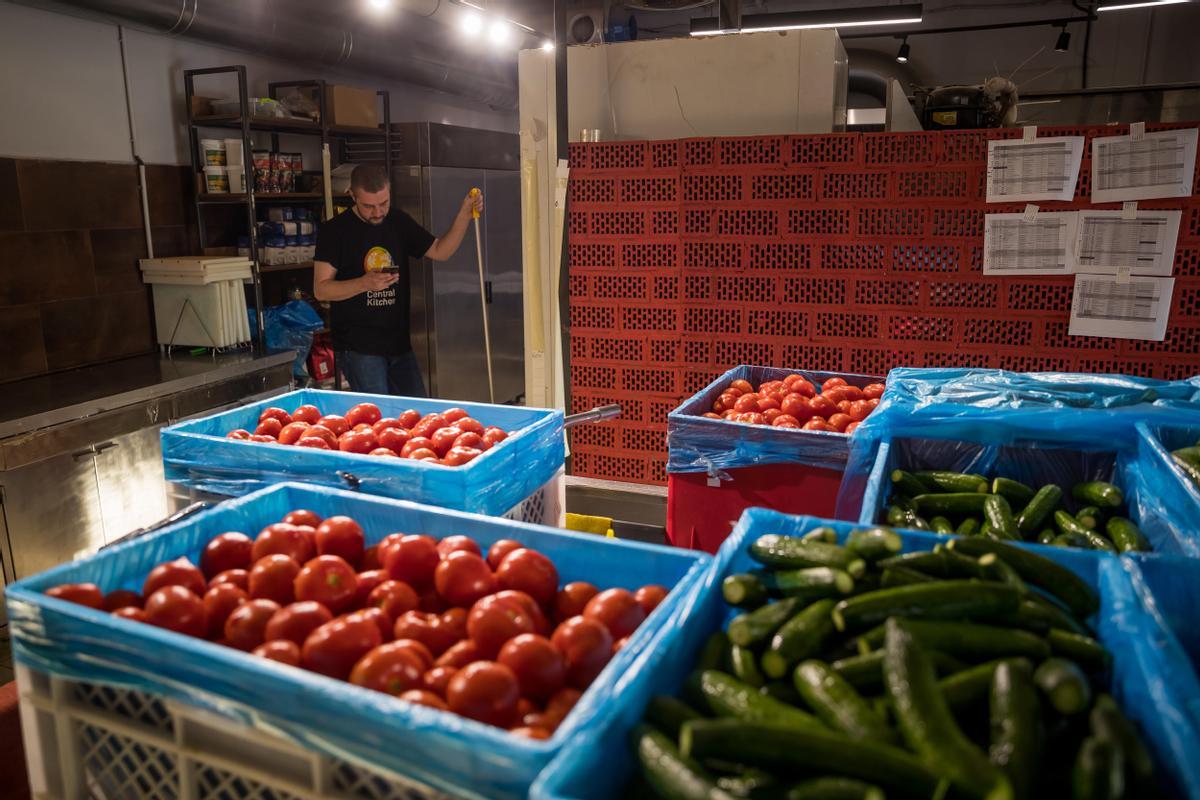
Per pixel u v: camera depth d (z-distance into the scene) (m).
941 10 8.59
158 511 4.17
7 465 3.40
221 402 4.58
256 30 5.02
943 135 2.65
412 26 6.29
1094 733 0.88
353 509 1.72
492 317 7.27
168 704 1.11
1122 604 1.09
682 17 9.21
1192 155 2.45
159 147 5.18
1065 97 6.62
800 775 0.88
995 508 1.78
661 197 2.94
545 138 3.24
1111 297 2.61
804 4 8.87
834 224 2.80
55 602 1.20
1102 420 1.90
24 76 4.34
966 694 0.96
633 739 0.94
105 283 4.77
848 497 2.08
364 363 4.59
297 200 6.10
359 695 0.98
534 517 2.29
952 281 2.75
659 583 1.45
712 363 3.01
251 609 1.26
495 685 1.05
